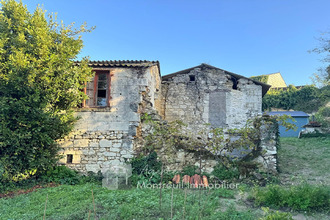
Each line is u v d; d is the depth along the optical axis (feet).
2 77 22.66
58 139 29.37
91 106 30.35
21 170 23.99
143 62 31.96
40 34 24.00
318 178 26.96
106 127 29.43
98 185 25.66
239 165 26.94
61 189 23.56
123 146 28.94
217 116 39.73
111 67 30.66
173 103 41.86
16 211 17.69
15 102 22.49
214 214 16.34
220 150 29.09
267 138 28.35
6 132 22.20
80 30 28.25
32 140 23.61
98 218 15.80
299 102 72.33
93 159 28.94
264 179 25.76
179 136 28.96
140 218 15.81
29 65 22.56
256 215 16.72
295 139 48.78
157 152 28.71
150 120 28.53
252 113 41.11
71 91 26.89
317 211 17.92
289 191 19.83
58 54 25.49
